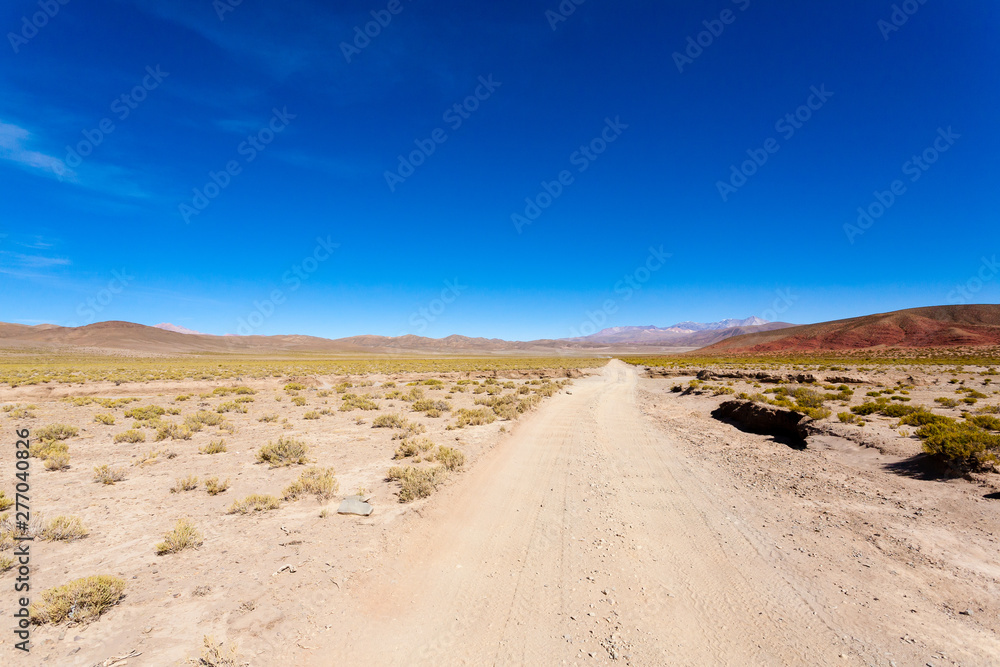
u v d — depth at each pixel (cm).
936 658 426
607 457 1345
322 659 428
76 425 1741
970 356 7731
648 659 430
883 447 1296
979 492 908
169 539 663
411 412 2259
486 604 534
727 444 1567
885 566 627
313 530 738
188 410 2295
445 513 848
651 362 10012
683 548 695
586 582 587
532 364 8475
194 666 405
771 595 552
